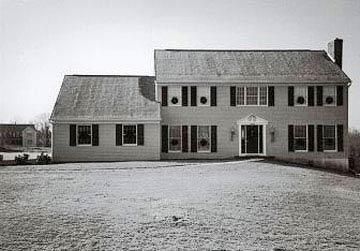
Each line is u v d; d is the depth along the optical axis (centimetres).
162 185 1769
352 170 2820
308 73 2923
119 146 2800
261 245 1078
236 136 2873
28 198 1512
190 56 3061
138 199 1496
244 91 2888
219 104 2877
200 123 2870
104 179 1931
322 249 1070
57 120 2762
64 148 2783
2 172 2172
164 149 2866
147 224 1209
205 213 1326
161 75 2864
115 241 1081
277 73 2920
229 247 1056
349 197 1667
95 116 2788
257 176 2048
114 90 3000
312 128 2886
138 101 2911
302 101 2892
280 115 2884
